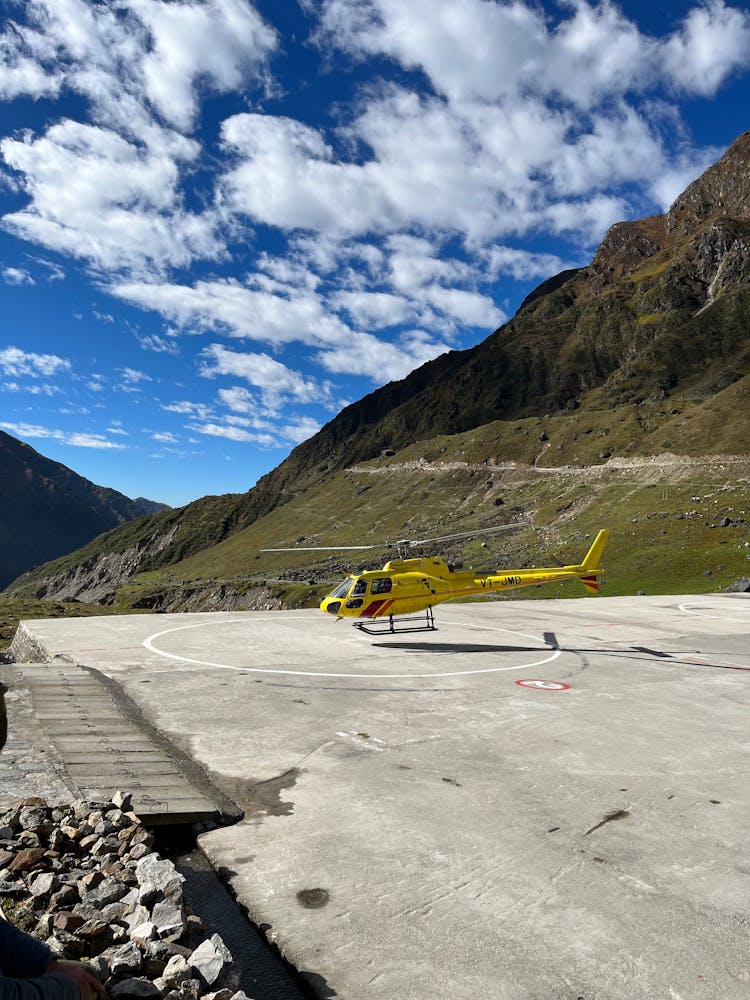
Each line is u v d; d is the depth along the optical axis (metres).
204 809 6.20
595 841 5.97
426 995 3.89
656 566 76.50
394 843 5.86
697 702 11.66
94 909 4.32
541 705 11.12
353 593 17.19
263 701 11.10
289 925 4.59
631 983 4.00
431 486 191.25
